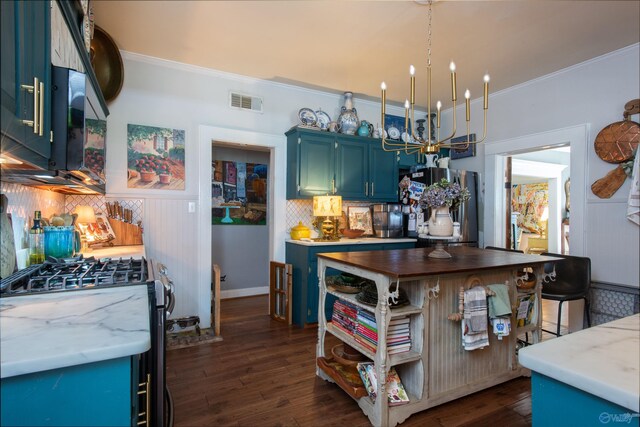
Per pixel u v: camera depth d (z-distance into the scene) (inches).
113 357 32.3
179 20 101.3
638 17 99.1
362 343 80.7
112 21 102.3
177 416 76.0
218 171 183.3
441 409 80.3
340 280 92.1
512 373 92.2
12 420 30.4
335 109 166.9
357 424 74.3
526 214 280.1
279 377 94.6
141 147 125.4
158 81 128.5
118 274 61.6
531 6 94.0
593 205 125.6
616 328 35.9
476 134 172.2
